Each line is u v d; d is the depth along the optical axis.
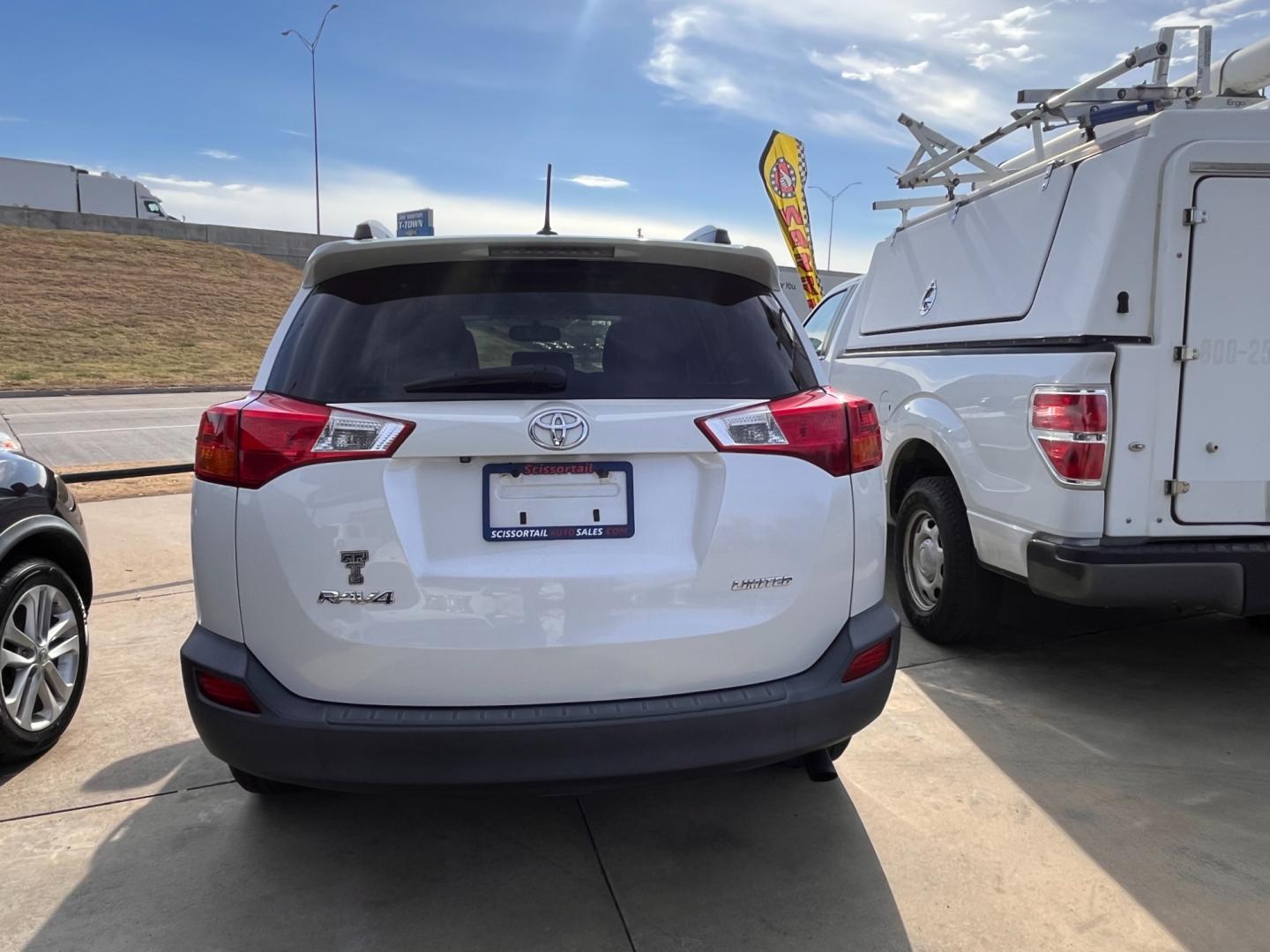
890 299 5.07
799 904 2.36
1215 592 3.20
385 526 2.03
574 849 2.63
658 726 2.07
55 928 2.27
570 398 2.14
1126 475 3.26
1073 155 3.62
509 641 2.05
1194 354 3.24
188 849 2.62
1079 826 2.71
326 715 2.06
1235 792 2.92
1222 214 3.23
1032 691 3.74
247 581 2.08
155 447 11.62
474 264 2.38
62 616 3.38
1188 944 2.20
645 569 2.10
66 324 27.73
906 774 3.04
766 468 2.18
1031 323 3.62
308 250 43.91
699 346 2.31
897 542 4.63
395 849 2.63
